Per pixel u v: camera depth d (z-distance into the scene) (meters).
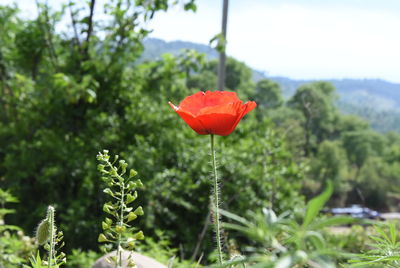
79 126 6.66
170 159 6.48
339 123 58.22
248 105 1.12
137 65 6.93
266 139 6.29
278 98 54.53
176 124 6.73
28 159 5.85
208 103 1.29
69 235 5.16
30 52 6.91
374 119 162.50
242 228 0.54
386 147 68.44
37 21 6.73
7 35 7.55
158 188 5.57
